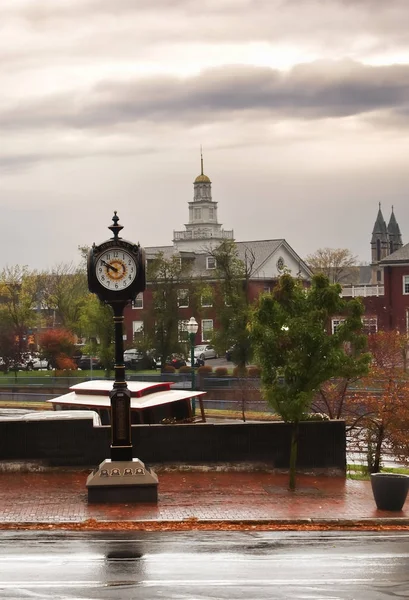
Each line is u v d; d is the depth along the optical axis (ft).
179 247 508.94
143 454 88.12
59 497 76.69
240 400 192.44
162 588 48.26
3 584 48.98
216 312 244.83
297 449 88.38
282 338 80.18
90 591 47.50
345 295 328.70
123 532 65.87
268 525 68.54
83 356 283.38
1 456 87.25
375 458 104.68
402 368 147.84
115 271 75.61
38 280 340.18
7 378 238.68
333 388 112.78
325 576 51.29
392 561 55.57
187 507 73.26
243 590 47.91
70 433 87.56
